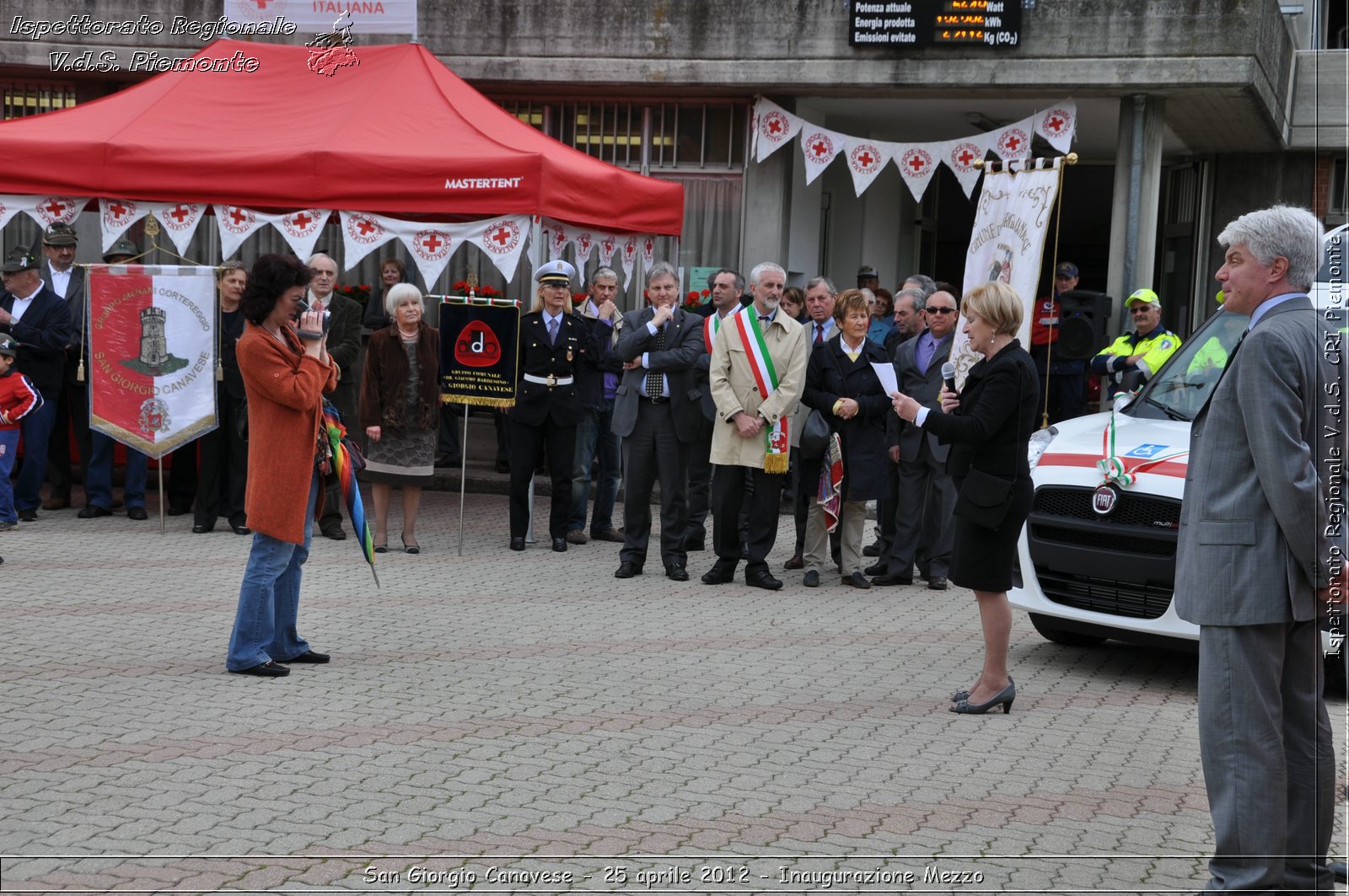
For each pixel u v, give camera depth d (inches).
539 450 406.6
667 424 366.3
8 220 437.1
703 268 576.7
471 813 185.8
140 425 405.1
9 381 406.0
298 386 248.5
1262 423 152.5
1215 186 642.2
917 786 205.2
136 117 448.8
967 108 578.2
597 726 229.8
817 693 257.4
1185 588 161.6
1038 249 369.1
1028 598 286.2
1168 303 669.3
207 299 404.5
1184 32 503.5
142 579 341.4
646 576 372.8
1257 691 157.0
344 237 430.6
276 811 183.5
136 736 215.0
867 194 642.2
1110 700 261.9
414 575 362.6
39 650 267.7
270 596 256.7
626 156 580.4
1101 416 312.0
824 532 372.5
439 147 429.1
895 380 319.6
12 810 180.2
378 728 223.9
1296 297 158.9
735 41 539.8
